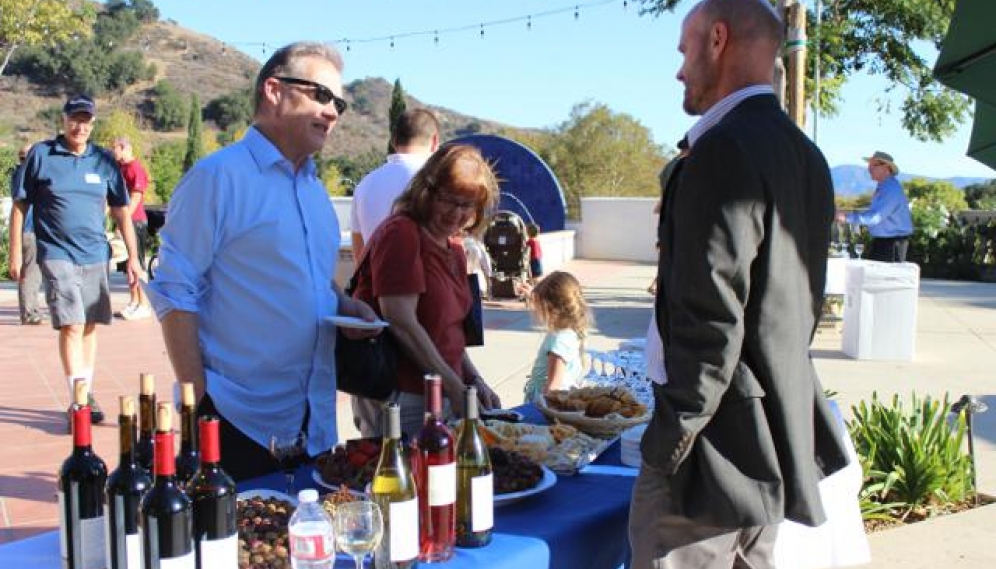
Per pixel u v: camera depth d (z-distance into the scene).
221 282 2.74
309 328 2.85
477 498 2.16
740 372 2.11
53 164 5.62
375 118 102.12
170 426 1.73
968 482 4.80
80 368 5.89
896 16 15.42
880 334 8.39
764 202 2.07
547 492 2.61
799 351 2.18
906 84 16.17
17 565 1.99
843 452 2.47
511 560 2.11
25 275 9.93
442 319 3.31
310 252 2.86
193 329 2.68
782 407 2.13
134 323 10.33
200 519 1.77
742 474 2.12
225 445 2.75
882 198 9.79
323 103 2.77
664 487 2.27
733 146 2.07
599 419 3.21
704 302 2.04
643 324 10.45
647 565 2.32
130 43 98.12
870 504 4.46
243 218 2.72
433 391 2.12
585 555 2.38
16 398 6.71
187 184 2.70
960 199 26.33
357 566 1.93
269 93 2.77
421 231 3.27
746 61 2.27
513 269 12.73
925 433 4.76
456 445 2.19
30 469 5.07
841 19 14.98
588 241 20.30
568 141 38.44
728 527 2.13
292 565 1.85
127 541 1.83
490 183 3.31
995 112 4.57
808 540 3.53
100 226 5.84
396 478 2.00
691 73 2.37
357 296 3.39
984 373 7.87
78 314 5.76
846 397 6.96
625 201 19.88
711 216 2.04
